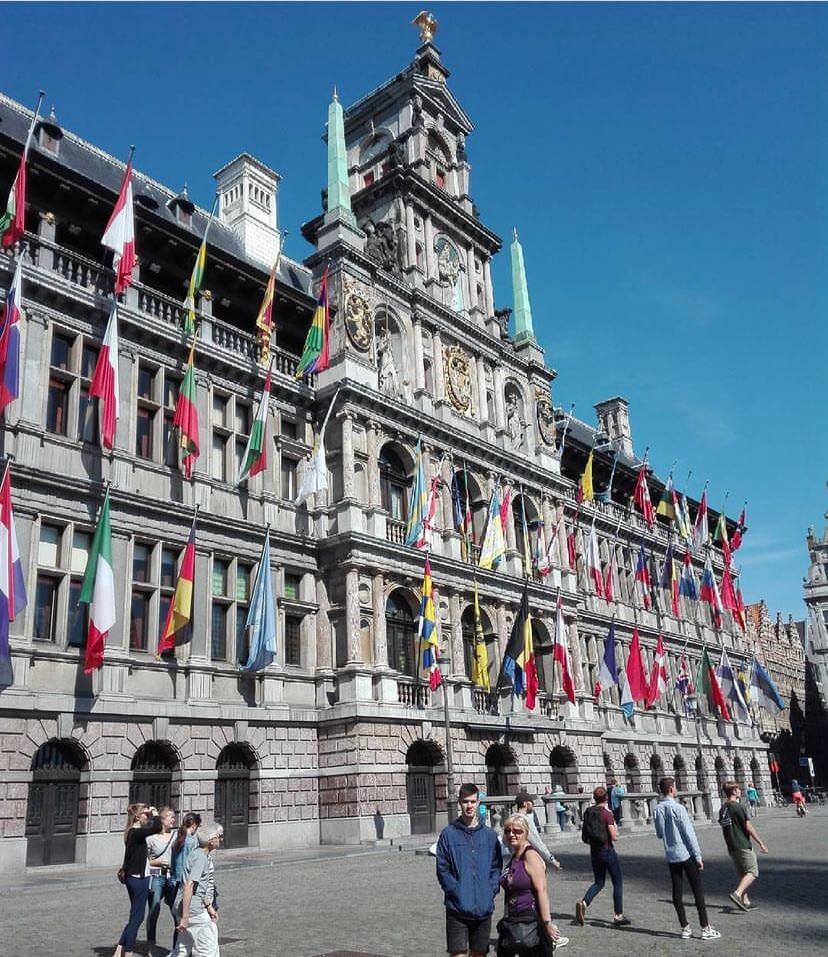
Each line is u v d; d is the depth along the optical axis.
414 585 40.00
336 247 41.84
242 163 46.97
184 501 33.56
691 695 63.16
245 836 32.91
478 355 49.03
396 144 49.66
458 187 52.56
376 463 40.19
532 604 47.12
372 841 34.00
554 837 35.88
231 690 33.53
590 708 49.22
